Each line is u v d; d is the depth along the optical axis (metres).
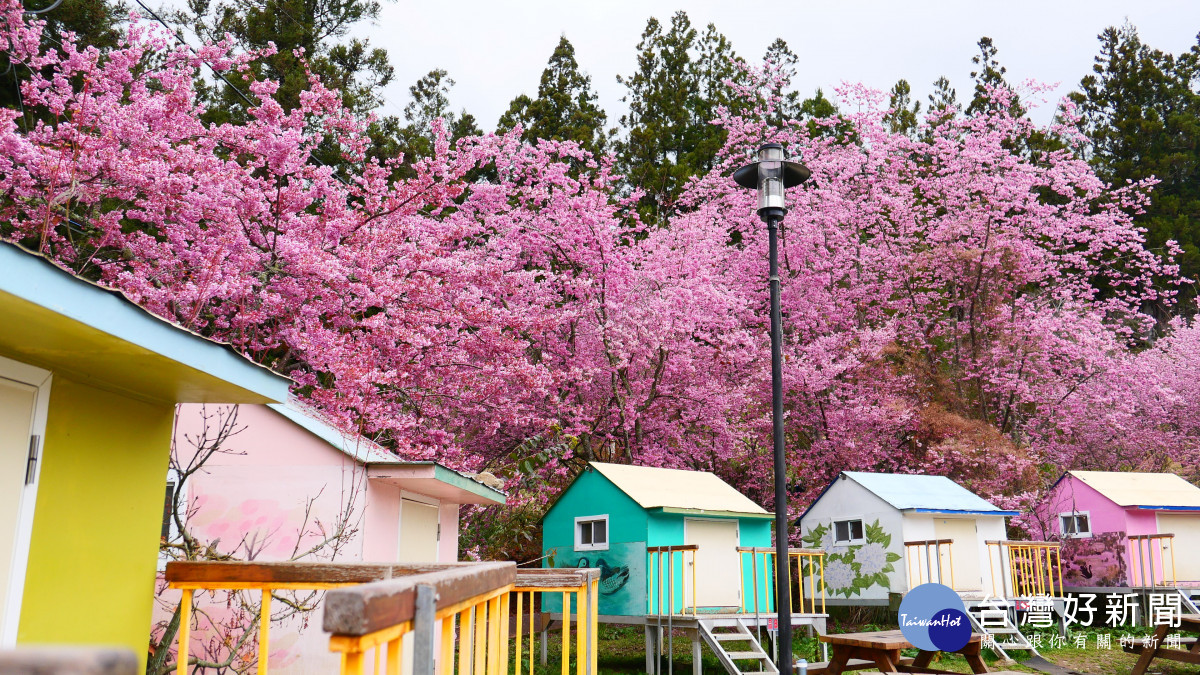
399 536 8.69
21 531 3.68
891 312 21.22
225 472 7.91
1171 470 20.81
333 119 11.41
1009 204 19.70
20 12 8.85
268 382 4.61
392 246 11.37
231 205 9.73
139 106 9.29
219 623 7.29
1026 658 13.37
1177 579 16.72
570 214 16.47
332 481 7.85
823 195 20.20
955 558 15.25
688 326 16.94
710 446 18.67
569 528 14.23
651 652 12.41
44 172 8.73
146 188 9.26
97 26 12.89
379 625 1.70
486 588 2.94
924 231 21.59
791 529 18.55
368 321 10.28
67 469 4.02
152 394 4.68
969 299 20.59
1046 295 21.53
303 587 3.88
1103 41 36.38
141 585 4.58
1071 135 22.02
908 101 33.66
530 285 14.98
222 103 16.84
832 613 17.83
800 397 19.02
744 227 21.25
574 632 15.05
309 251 9.80
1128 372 20.02
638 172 27.47
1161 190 32.12
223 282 8.98
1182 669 12.91
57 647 0.84
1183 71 35.78
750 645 14.69
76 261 9.90
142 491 4.62
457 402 12.98
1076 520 17.91
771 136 21.88
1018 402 20.16
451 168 11.75
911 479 16.39
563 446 15.25
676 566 13.03
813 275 20.20
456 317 11.53
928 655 8.99
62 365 3.96
